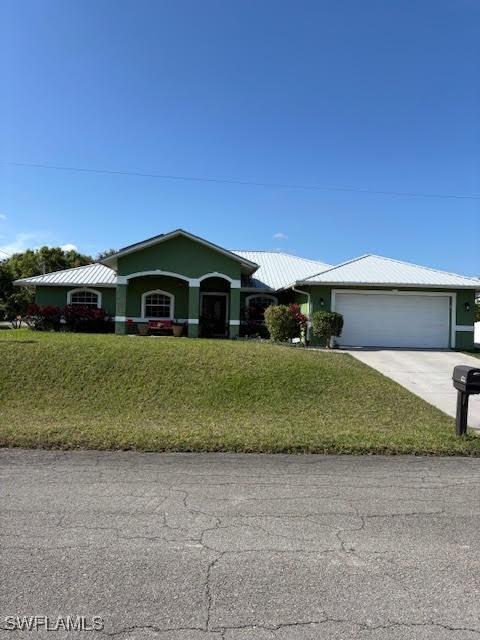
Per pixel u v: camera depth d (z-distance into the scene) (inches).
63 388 442.6
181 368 482.0
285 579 137.6
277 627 117.0
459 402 313.0
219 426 335.3
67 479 219.5
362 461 256.2
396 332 823.7
